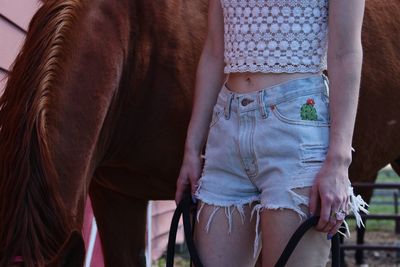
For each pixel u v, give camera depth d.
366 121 4.85
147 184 4.46
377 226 14.83
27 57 3.48
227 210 2.90
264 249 2.82
